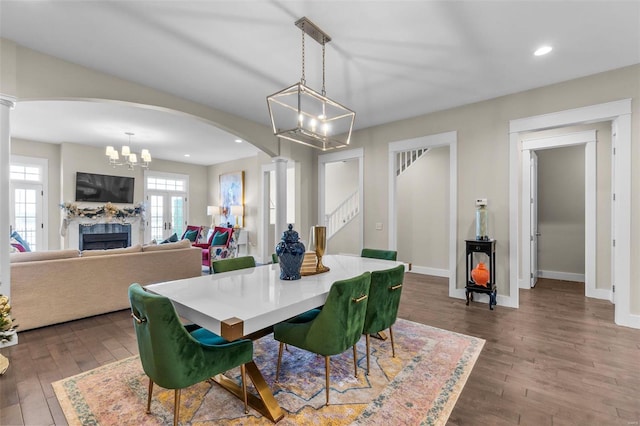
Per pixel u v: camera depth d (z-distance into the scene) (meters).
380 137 5.00
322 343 1.84
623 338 2.84
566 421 1.72
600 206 4.18
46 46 2.72
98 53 2.85
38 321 3.04
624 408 1.84
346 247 6.64
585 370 2.27
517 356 2.50
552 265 5.44
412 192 6.05
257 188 7.72
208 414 1.77
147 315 1.47
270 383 2.11
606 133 4.14
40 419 1.73
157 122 5.11
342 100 3.98
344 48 2.76
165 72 3.22
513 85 3.55
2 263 2.63
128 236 7.55
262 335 2.21
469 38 2.60
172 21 2.38
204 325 1.53
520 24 2.40
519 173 4.79
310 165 5.93
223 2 2.16
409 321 3.32
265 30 2.50
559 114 3.47
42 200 6.52
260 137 4.98
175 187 8.61
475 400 1.91
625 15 2.28
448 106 4.20
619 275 3.17
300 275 2.35
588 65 3.07
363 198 5.21
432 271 5.76
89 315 3.37
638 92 3.05
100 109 4.47
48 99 2.90
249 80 3.41
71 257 3.33
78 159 6.73
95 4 2.18
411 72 3.22
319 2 2.15
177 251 4.14
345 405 1.85
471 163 4.10
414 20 2.36
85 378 2.16
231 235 6.89
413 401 1.90
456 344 2.72
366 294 2.04
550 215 5.45
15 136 6.04
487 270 3.86
